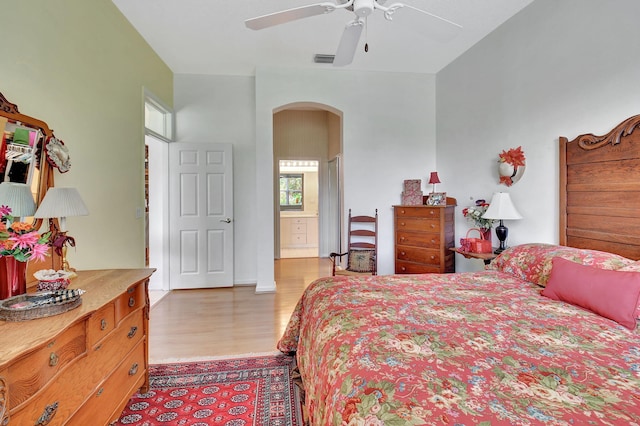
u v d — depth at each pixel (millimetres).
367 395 906
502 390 896
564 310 1558
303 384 1832
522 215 2822
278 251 6363
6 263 1302
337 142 5781
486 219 3020
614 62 2059
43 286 1379
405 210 3885
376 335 1244
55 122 1900
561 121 2449
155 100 3525
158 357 2389
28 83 1693
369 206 4223
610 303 1445
